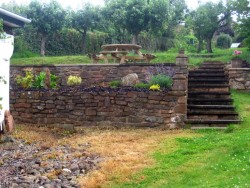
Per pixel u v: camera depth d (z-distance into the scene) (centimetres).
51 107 1105
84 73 1370
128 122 1055
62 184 570
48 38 2573
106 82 1320
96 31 2747
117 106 1063
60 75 1389
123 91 1066
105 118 1071
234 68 1387
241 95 1295
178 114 1023
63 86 1237
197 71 1401
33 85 1209
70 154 752
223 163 619
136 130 1009
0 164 679
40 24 2275
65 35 2644
